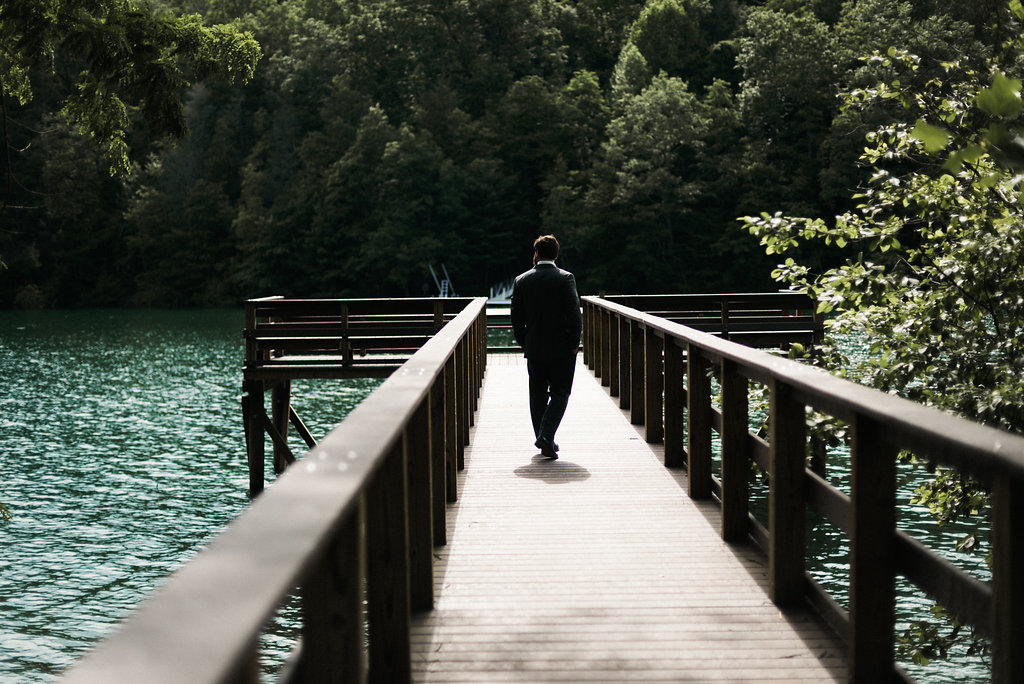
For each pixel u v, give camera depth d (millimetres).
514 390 12117
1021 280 5988
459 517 5574
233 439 18953
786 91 66250
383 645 3047
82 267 76375
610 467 7004
